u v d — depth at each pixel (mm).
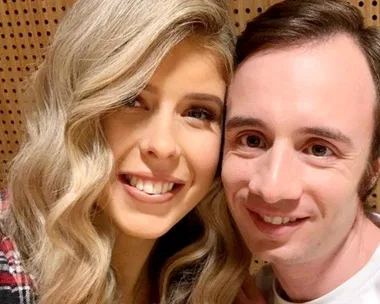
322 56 441
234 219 511
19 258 469
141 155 459
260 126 445
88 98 446
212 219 550
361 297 480
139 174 462
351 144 441
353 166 447
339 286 488
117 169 470
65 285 461
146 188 470
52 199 469
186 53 452
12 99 709
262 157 449
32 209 481
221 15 466
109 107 444
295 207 443
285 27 454
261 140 456
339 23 457
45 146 468
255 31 472
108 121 462
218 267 559
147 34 434
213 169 493
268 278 580
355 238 493
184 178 476
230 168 470
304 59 440
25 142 497
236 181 466
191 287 564
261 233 466
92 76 443
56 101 476
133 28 437
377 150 471
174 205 486
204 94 465
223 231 554
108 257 481
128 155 463
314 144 439
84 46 453
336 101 433
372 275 482
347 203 456
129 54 436
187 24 443
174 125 463
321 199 443
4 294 450
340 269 489
